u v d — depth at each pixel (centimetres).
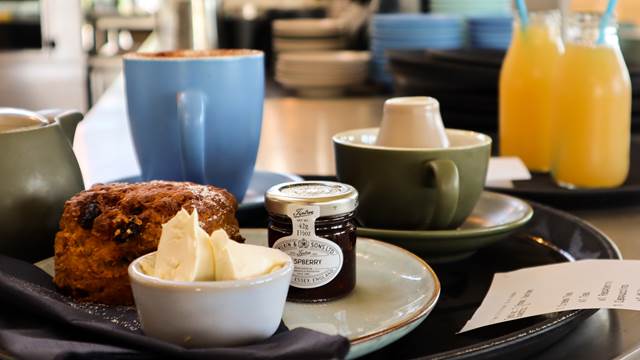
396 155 67
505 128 94
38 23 258
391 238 65
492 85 112
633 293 56
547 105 92
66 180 63
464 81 113
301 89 161
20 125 62
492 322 56
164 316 50
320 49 180
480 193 70
